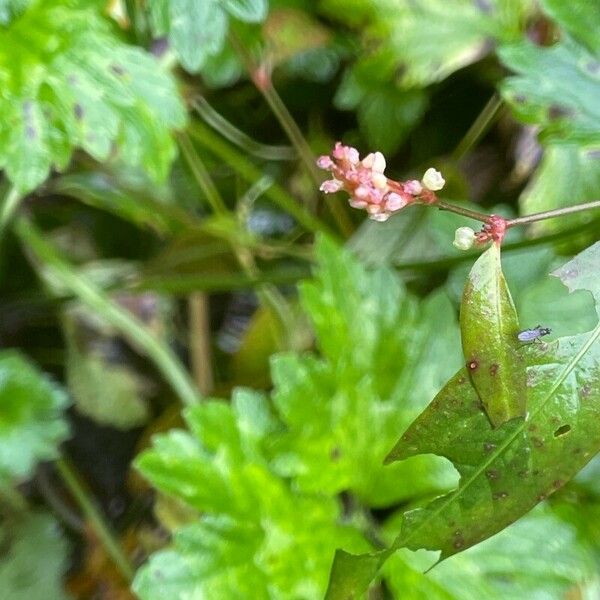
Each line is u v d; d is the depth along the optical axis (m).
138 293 0.42
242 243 0.41
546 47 0.35
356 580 0.28
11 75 0.32
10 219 0.38
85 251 0.44
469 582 0.33
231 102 0.41
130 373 0.42
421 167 0.41
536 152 0.39
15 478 0.36
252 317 0.43
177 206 0.42
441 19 0.37
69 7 0.33
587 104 0.34
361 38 0.37
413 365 0.35
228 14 0.34
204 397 0.41
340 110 0.41
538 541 0.34
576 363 0.26
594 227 0.34
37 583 0.36
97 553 0.37
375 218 0.26
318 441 0.33
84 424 0.41
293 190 0.43
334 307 0.35
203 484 0.32
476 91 0.40
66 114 0.32
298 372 0.34
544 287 0.34
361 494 0.34
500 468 0.26
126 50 0.33
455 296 0.37
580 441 0.26
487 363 0.26
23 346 0.42
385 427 0.34
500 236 0.26
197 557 0.31
